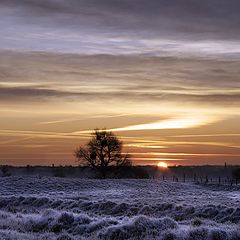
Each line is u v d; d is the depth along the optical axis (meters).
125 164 116.69
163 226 25.78
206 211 38.44
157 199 56.81
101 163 114.38
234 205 44.50
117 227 25.69
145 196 66.31
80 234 27.12
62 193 69.31
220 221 35.12
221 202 51.38
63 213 29.83
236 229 23.30
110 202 45.78
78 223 29.14
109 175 119.25
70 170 127.12
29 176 91.81
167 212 41.19
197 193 79.56
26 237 23.22
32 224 29.73
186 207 40.69
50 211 31.77
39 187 78.12
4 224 29.20
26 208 48.56
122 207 43.81
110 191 76.19
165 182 101.38
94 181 90.31
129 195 67.88
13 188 75.62
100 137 114.50
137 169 130.50
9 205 51.62
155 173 153.62
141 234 24.92
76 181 87.44
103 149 114.31
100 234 25.56
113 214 42.72
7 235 23.19
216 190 95.69
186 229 24.22
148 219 26.31
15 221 30.70
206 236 22.70
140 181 97.19
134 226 25.69
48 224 29.44
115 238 24.92
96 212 43.94
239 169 145.25
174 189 89.94
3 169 123.50
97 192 73.50
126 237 24.89
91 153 114.00
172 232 23.62
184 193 78.94
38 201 51.84
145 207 42.75
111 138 114.94
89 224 28.28
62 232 26.91
